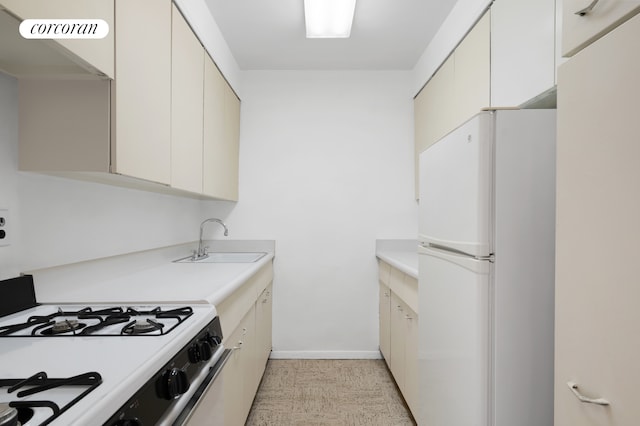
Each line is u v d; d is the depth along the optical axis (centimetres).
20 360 75
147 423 68
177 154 166
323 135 311
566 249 86
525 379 112
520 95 150
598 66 76
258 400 237
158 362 76
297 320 309
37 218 120
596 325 77
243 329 187
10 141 110
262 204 309
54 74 108
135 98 125
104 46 107
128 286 147
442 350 140
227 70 263
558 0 127
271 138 310
